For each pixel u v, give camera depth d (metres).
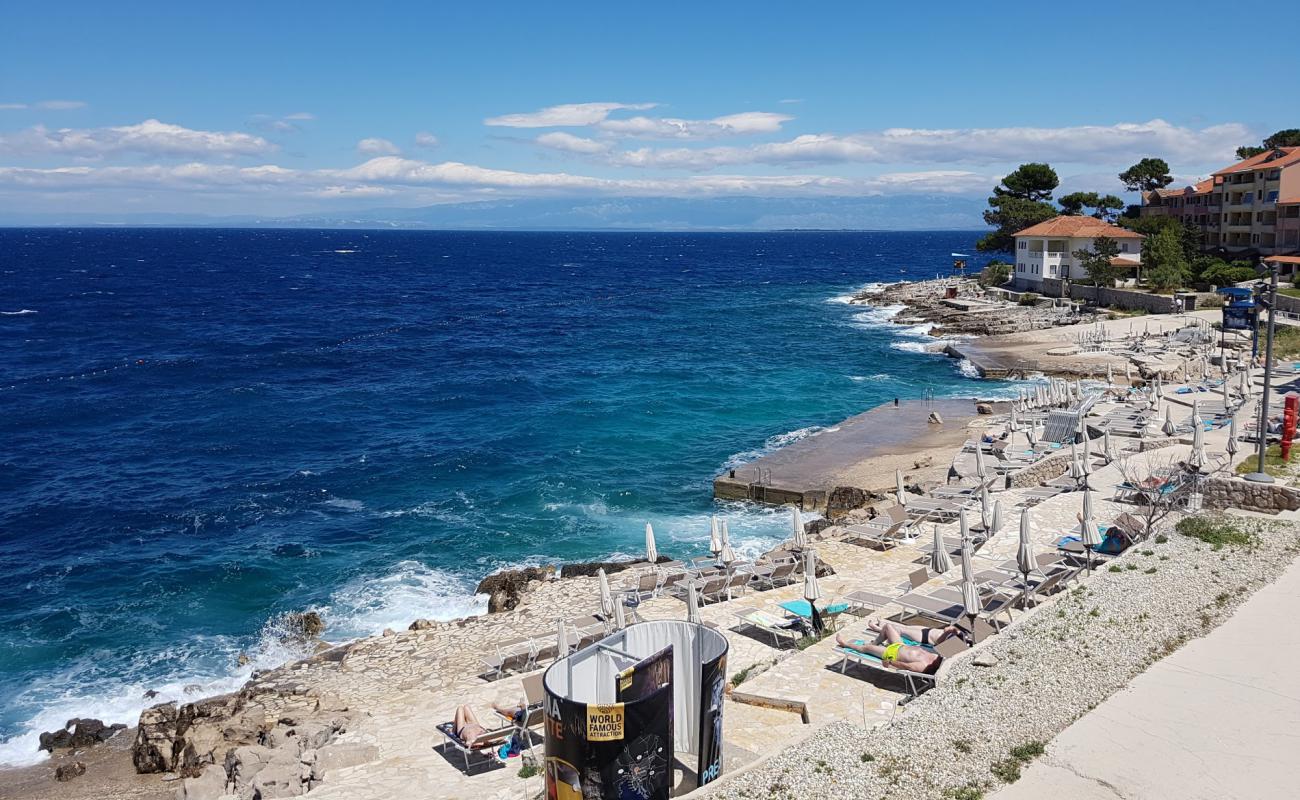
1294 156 84.69
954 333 80.06
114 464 44.62
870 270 187.62
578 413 54.03
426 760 17.33
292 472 42.88
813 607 20.31
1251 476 26.19
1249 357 52.16
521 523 35.47
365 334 91.94
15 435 50.19
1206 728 15.57
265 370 70.50
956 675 17.33
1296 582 21.05
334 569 31.67
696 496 38.19
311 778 16.77
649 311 110.00
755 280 161.25
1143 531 24.11
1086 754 14.88
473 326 98.00
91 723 22.48
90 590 30.41
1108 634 18.78
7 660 25.98
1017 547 25.06
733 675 19.20
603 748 12.65
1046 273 93.44
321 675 23.06
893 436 45.44
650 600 24.52
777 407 54.75
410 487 40.34
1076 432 35.28
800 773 14.38
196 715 21.48
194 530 35.69
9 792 19.92
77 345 82.44
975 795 13.85
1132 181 127.94
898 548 26.89
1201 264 86.88
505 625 24.83
